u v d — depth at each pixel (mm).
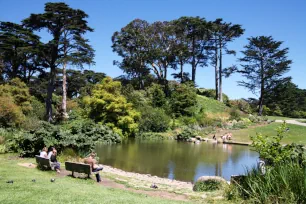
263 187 7348
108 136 28047
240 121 41250
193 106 43812
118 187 10164
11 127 24734
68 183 9398
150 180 12742
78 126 28016
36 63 38375
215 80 55531
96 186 9633
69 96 58656
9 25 37156
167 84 52281
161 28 53844
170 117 40438
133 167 16266
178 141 31062
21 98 31312
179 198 8883
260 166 8641
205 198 8656
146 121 35281
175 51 53156
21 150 15711
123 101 32375
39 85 48344
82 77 54688
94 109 32438
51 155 12234
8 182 8328
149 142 29250
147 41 54031
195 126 37125
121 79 56281
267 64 53188
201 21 50625
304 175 6949
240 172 15352
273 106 67188
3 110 24594
